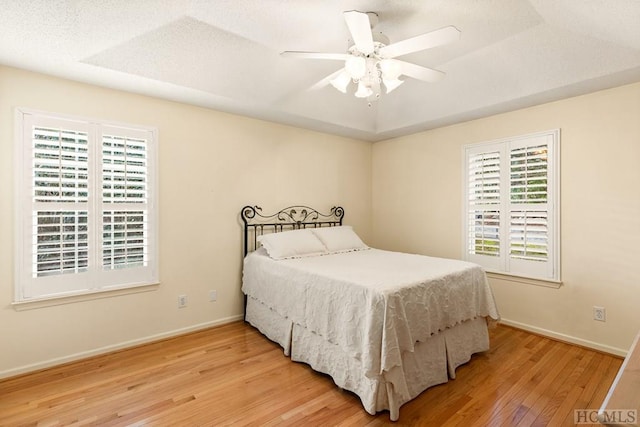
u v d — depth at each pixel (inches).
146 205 115.0
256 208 143.8
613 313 106.3
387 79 86.2
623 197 104.1
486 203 137.2
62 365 99.4
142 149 114.5
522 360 103.0
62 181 98.4
